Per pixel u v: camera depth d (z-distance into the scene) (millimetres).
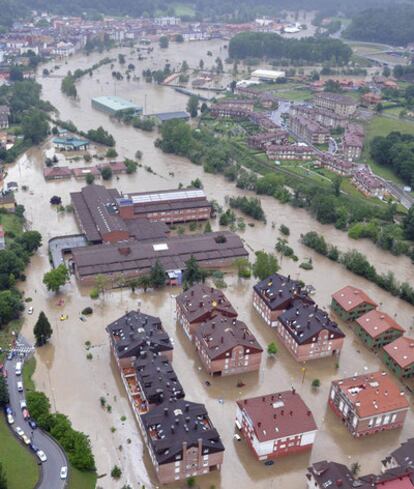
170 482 168875
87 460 167125
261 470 175500
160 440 166625
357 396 190375
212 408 198750
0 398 187500
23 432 178625
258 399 185875
